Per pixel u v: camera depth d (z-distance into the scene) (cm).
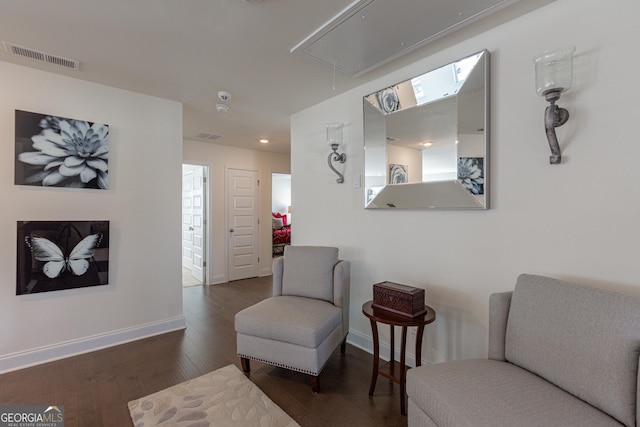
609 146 146
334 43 200
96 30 187
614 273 145
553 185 163
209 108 331
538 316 138
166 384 213
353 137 279
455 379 133
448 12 168
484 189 187
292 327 202
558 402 115
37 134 237
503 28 181
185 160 477
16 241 232
